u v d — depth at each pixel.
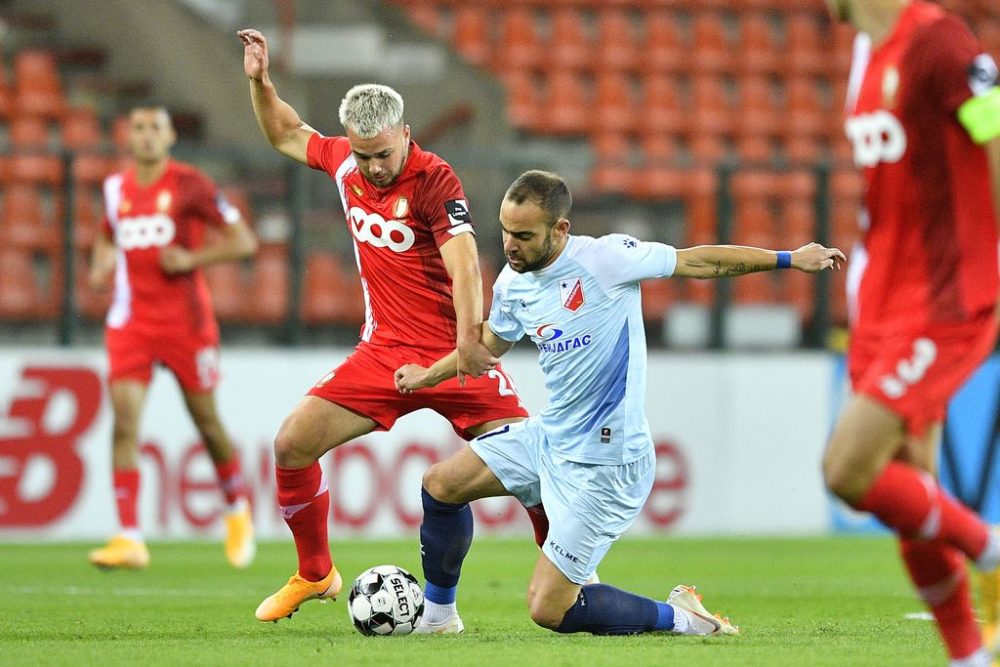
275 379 42.88
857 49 16.48
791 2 65.06
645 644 19.34
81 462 41.22
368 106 21.00
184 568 35.12
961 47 15.41
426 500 20.89
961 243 15.61
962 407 44.56
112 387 33.31
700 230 52.56
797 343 48.28
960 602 15.91
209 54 57.06
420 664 17.16
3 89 55.50
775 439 45.38
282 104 23.86
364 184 22.52
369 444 42.53
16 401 40.78
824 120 62.81
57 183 51.59
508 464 20.52
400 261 22.53
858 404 15.57
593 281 19.31
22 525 40.84
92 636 21.36
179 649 18.95
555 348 19.55
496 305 20.08
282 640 20.19
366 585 21.08
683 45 63.59
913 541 15.78
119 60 58.19
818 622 24.05
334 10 58.84
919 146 15.64
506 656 17.83
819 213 44.75
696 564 36.84
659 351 46.28
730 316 47.03
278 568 35.38
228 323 48.78
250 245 35.03
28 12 58.97
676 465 44.78
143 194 34.06
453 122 59.09
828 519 45.75
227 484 34.84
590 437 19.61
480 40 63.22
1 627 22.84
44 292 49.44
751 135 61.88
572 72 62.34
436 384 20.69
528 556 38.31
